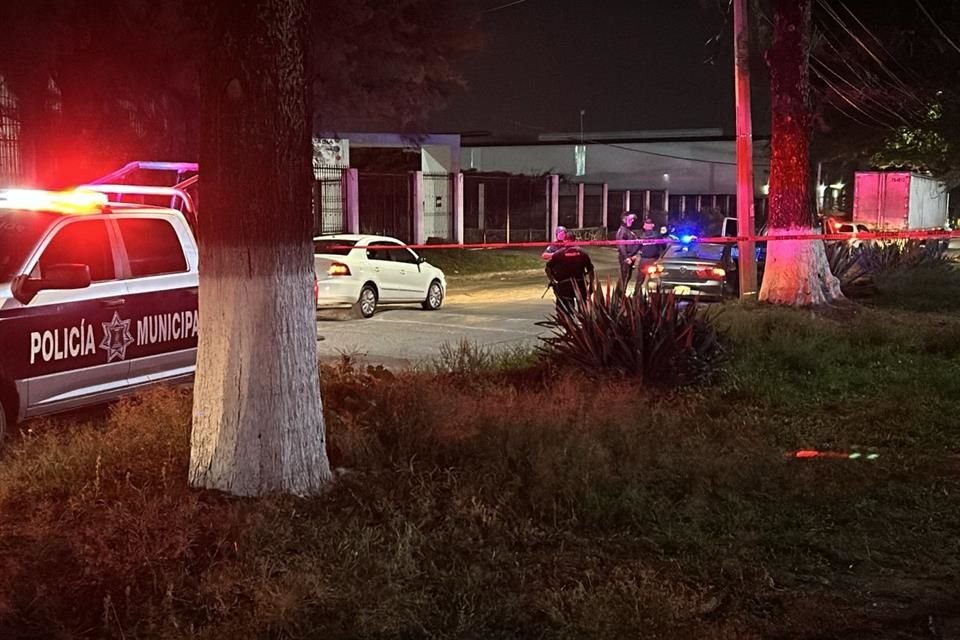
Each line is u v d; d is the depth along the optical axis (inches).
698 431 297.3
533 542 204.5
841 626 173.6
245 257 213.9
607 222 1695.4
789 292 593.9
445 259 1113.4
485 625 167.0
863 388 386.3
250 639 156.5
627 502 222.4
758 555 202.8
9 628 161.5
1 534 198.4
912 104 1146.0
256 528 190.9
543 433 261.4
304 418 221.9
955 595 188.5
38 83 663.1
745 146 608.4
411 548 187.3
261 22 206.1
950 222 1824.6
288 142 213.6
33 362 273.1
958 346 475.2
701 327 389.7
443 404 282.5
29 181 669.3
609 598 172.9
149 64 699.4
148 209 324.8
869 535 219.0
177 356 325.4
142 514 197.6
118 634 159.5
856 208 1326.3
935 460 282.7
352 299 643.5
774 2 594.6
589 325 384.2
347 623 163.2
